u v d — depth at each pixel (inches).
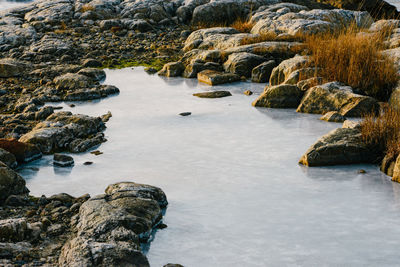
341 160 260.1
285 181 239.3
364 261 171.8
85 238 177.6
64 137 302.7
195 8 772.0
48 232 193.9
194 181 241.4
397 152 245.8
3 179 226.5
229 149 283.6
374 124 271.3
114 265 161.0
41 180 249.3
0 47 599.5
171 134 313.1
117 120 347.6
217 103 386.6
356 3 911.7
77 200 221.6
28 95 419.2
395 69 380.2
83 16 754.8
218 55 515.8
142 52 597.6
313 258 174.2
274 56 502.9
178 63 497.4
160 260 175.9
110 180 245.8
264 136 304.5
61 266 165.6
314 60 419.2
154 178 246.4
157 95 417.1
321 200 218.5
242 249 181.3
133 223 187.5
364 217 202.7
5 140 277.3
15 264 169.8
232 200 220.5
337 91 350.9
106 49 603.8
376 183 235.3
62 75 459.2
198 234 192.7
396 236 187.6
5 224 184.9
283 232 192.4
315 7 879.1
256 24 639.8
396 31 523.5
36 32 676.1
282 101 369.4
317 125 323.6
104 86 433.1
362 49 397.4
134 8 775.7
